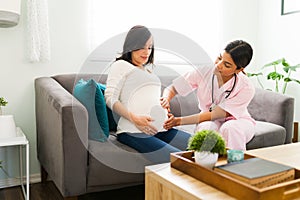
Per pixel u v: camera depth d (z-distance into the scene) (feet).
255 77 10.57
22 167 7.10
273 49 9.93
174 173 3.51
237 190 2.88
